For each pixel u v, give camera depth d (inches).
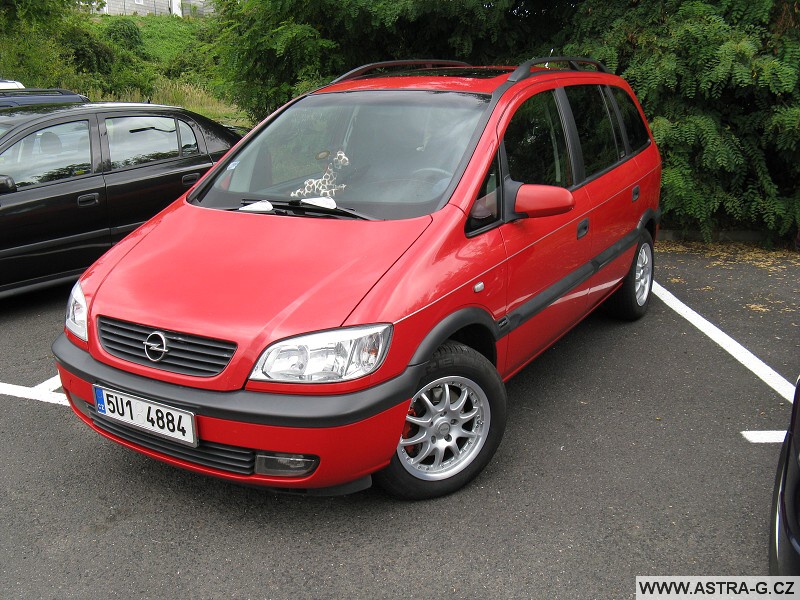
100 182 227.1
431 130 138.2
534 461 133.7
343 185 133.3
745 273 255.9
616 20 285.6
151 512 119.6
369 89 155.9
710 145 265.7
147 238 131.3
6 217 204.5
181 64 1194.6
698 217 275.4
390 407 105.5
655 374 171.3
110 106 240.1
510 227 131.6
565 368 175.0
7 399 161.3
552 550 109.0
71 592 101.5
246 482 106.4
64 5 555.2
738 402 156.9
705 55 263.9
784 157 279.6
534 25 317.4
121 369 111.5
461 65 199.3
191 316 107.2
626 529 113.7
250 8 311.1
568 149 157.9
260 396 102.1
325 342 101.6
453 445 121.6
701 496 122.3
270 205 132.3
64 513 119.6
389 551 109.2
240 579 103.9
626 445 139.1
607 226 169.8
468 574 104.1
